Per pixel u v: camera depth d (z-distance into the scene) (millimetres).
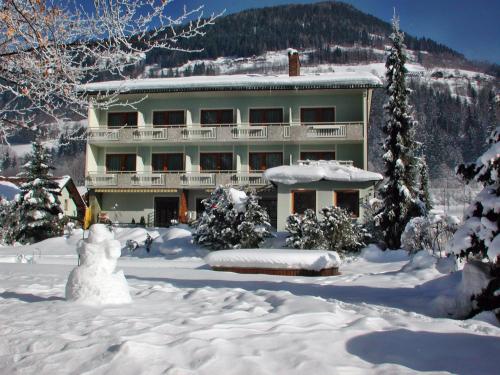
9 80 7484
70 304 7328
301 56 197250
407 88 27969
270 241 23531
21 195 33688
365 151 34531
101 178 36531
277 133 34938
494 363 4730
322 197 28422
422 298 8938
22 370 4664
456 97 126938
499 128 7797
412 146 27609
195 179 35812
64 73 7270
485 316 6953
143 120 37094
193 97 36844
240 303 7617
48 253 27391
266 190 34781
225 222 23672
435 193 58688
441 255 15898
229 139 35500
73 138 8352
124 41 7512
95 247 7676
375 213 27391
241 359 4676
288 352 4906
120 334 5559
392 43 28156
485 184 8008
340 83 34094
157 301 7898
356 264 19844
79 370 4594
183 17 7738
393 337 5457
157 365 4586
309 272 15062
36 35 6852
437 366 4645
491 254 7137
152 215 37719
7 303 7574
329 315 6488
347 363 4688
